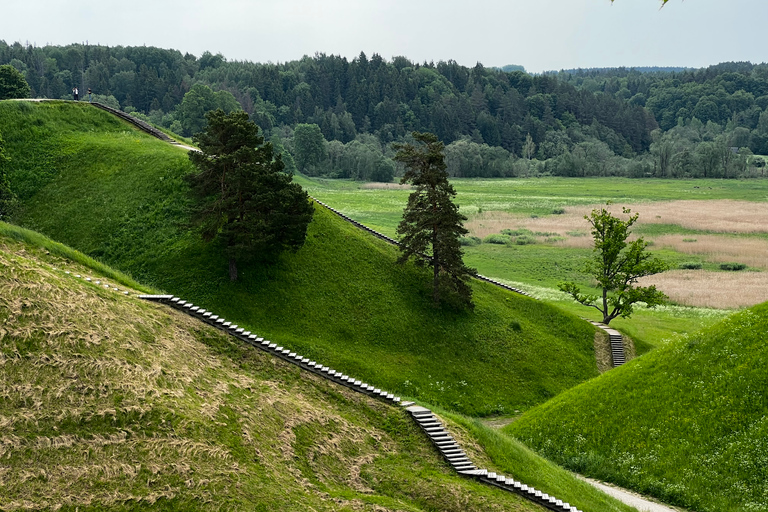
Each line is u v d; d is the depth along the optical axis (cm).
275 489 2736
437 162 5947
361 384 3881
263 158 5512
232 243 5334
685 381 4284
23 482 2394
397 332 5572
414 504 2998
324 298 5612
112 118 8412
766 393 3944
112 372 2986
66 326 3120
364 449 3341
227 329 3950
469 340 5819
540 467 3653
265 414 3250
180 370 3294
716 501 3512
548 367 5844
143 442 2703
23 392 2716
